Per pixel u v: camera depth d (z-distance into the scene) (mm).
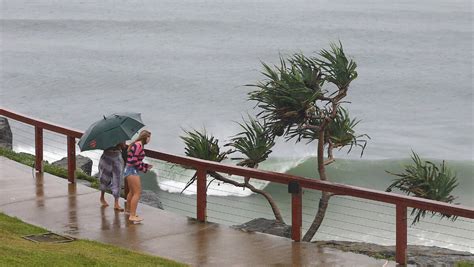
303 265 16203
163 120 78688
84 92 97250
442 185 22016
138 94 95938
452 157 61500
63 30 174500
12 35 164750
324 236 35438
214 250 17250
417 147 64875
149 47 145375
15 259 14734
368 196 16406
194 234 18453
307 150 59000
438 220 37250
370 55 135000
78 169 26656
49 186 22438
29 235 17719
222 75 111500
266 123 23922
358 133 71062
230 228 18969
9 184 22562
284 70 23438
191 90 98062
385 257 17219
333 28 183125
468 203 46906
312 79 23516
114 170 20078
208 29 179375
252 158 23703
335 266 16141
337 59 23453
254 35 168125
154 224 19203
